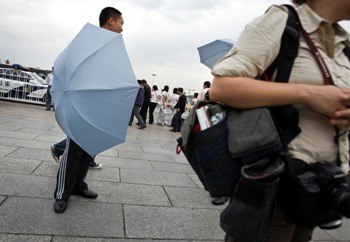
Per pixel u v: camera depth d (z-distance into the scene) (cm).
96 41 302
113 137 292
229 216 118
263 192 110
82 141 287
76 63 286
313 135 122
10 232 260
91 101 280
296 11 127
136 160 603
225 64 122
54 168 450
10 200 320
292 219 124
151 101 1464
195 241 295
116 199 371
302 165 120
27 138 643
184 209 369
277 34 121
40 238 259
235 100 120
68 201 342
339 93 112
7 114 1028
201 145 124
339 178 117
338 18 126
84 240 267
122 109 291
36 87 1636
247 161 116
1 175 388
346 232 361
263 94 116
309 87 115
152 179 480
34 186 368
